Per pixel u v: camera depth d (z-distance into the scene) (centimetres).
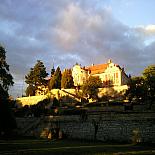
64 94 13588
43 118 9388
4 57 5803
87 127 7925
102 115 7644
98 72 17062
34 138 8269
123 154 4294
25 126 9806
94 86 13138
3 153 4303
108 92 13300
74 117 8362
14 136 8875
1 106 5512
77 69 17638
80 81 17325
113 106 9481
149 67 9406
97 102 11556
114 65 16288
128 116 7006
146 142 6494
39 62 16675
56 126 8769
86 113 8475
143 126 6650
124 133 6994
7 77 5753
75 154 4312
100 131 7556
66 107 11250
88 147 5441
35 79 16312
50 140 7519
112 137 7231
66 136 8388
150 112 6631
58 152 4522
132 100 10150
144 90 9231
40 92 16350
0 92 5562
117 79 15988
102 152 4559
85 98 13150
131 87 9688
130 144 6312
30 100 14288
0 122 5556
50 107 12231
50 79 16912
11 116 5681
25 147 5366
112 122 7338
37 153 4378
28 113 11244
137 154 4294
